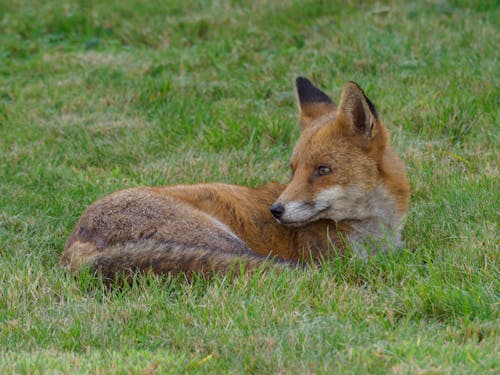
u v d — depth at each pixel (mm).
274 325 8969
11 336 8961
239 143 16469
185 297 9703
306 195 10836
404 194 11516
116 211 10594
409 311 9398
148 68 21688
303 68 20469
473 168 14438
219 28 24656
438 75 18906
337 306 9508
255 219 11391
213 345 8555
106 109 19391
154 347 8703
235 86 19859
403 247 11695
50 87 20828
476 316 8898
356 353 7969
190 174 15219
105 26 25828
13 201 14195
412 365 7617
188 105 18797
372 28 22281
